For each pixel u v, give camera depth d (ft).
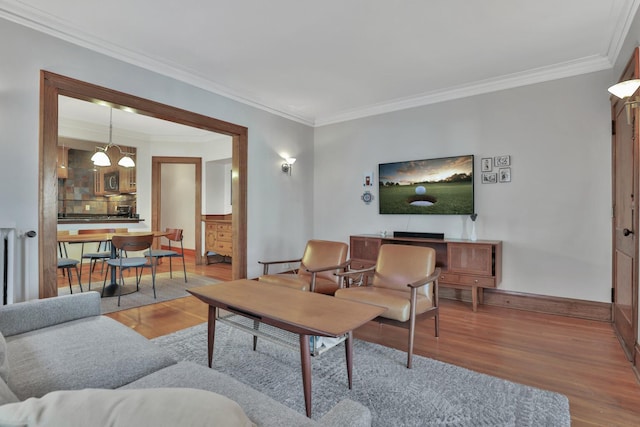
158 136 21.68
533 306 12.31
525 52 10.82
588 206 11.41
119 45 10.31
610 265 11.04
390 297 8.42
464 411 6.01
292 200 17.38
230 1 8.25
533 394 6.58
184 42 10.28
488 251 11.97
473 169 13.61
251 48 10.63
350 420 2.98
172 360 5.43
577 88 11.61
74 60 9.56
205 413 2.09
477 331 10.14
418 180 14.94
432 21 9.09
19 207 8.59
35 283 8.84
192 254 26.11
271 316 6.23
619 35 9.41
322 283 10.84
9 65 8.42
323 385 6.90
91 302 7.02
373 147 16.51
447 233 14.30
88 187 23.16
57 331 6.08
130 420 1.99
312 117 18.11
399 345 9.07
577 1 8.20
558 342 9.30
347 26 9.37
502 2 8.25
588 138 11.43
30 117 8.77
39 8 8.54
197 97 12.91
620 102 9.79
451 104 14.20
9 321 5.89
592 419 5.88
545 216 12.16
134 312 11.60
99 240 13.80
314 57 11.24
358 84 13.58
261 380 7.11
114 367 4.89
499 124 13.09
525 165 12.55
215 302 7.35
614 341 9.37
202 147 22.40
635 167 7.81
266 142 15.96
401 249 10.30
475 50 10.73
